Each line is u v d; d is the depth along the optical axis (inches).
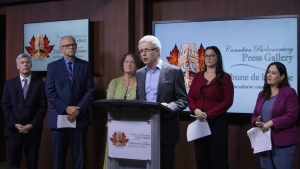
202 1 170.4
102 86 182.1
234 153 165.6
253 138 125.9
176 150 175.5
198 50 167.5
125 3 176.4
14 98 158.4
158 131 90.2
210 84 141.1
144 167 93.3
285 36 154.3
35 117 158.9
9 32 205.8
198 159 144.5
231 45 162.4
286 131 122.7
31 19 200.4
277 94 125.8
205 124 137.8
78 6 188.4
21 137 158.2
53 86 154.9
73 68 156.9
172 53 171.6
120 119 94.1
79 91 155.9
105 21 181.6
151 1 180.4
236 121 165.3
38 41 196.1
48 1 195.9
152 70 104.3
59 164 153.5
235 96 162.2
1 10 208.5
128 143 92.9
